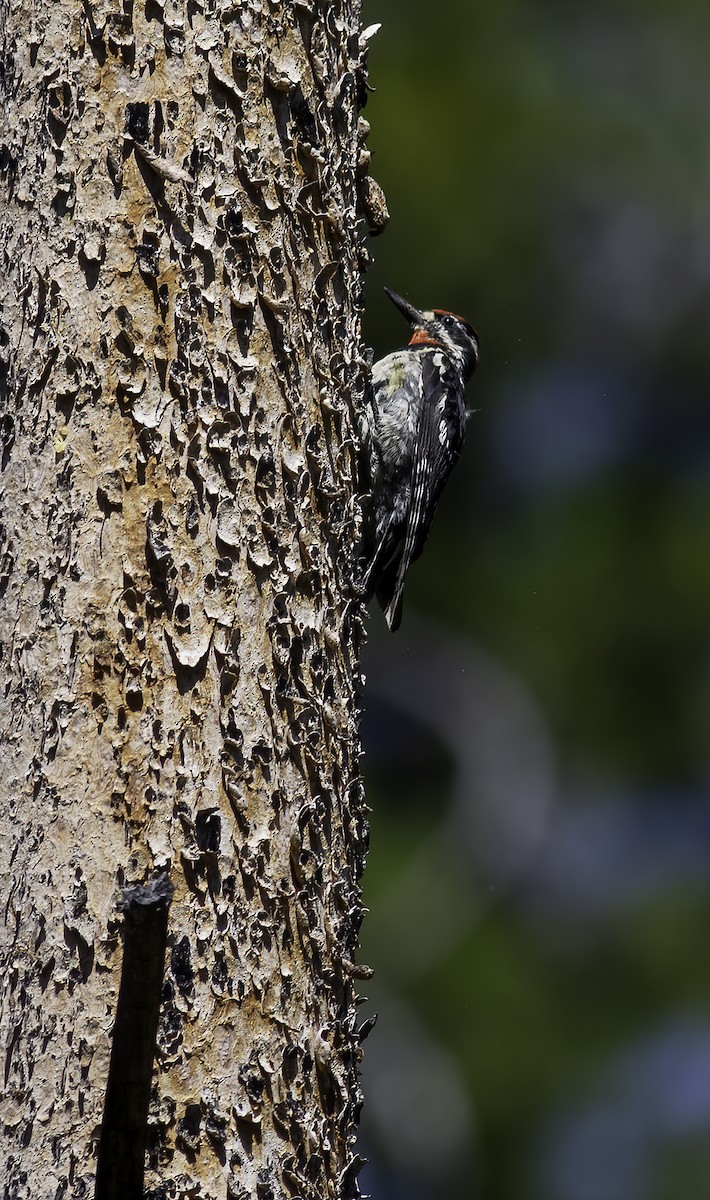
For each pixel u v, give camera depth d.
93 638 6.48
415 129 22.39
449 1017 23.67
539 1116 22.39
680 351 24.97
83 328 6.66
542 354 24.44
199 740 6.52
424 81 22.70
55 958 6.30
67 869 6.36
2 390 6.73
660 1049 22.61
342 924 6.92
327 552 7.14
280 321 6.98
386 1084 23.05
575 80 23.84
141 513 6.57
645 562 24.22
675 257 24.44
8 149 6.87
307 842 6.74
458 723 26.14
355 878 7.16
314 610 6.97
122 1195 5.91
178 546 6.59
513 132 22.61
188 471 6.65
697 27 23.98
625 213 23.91
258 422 6.85
